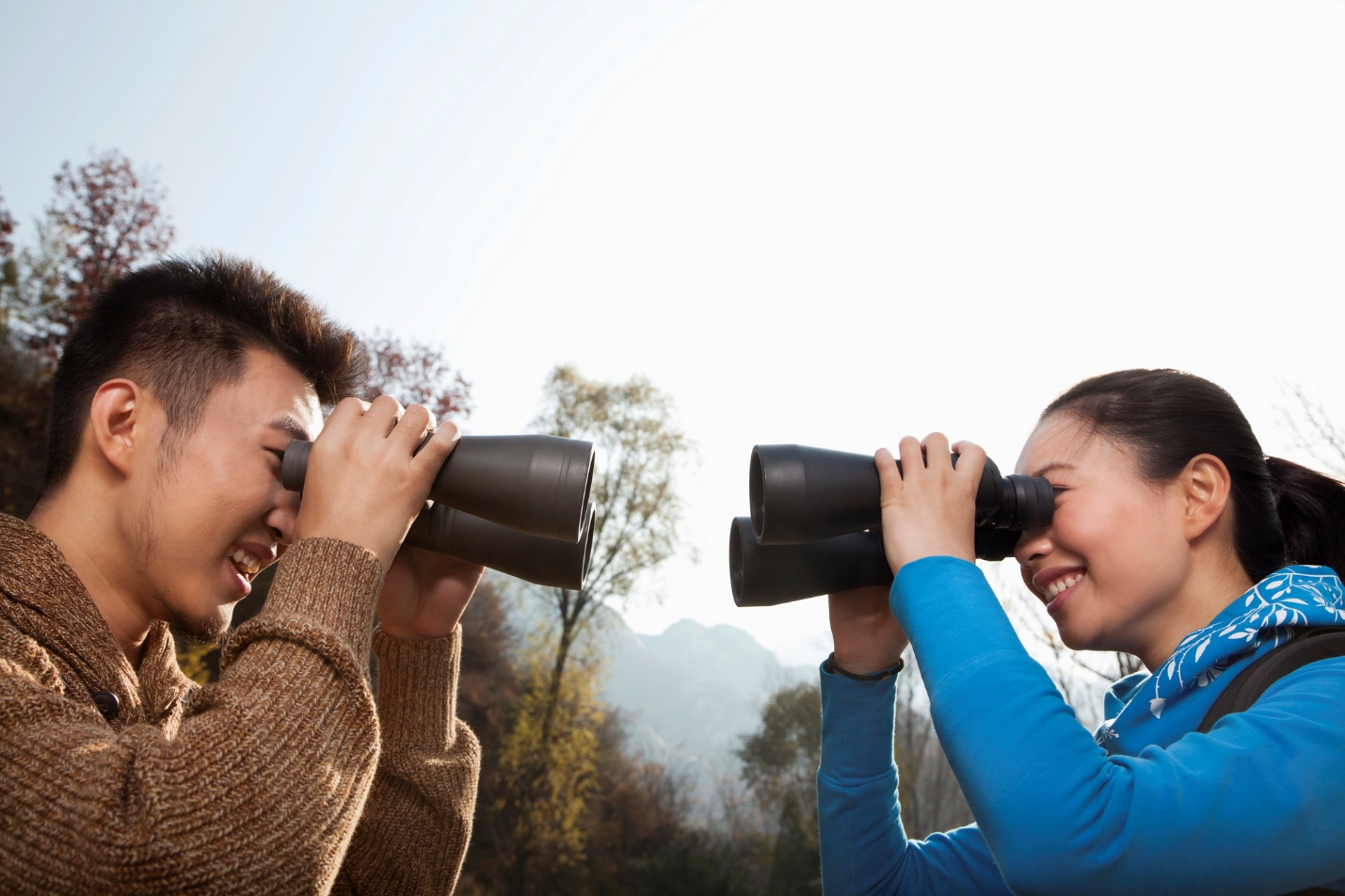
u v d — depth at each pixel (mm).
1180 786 828
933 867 1373
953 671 920
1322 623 969
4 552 1027
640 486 22812
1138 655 1189
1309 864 810
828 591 1290
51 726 876
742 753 30281
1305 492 1241
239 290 1211
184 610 1169
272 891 844
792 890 19953
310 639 950
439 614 1432
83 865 792
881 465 1105
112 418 1134
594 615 21406
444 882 1418
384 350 16875
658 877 20156
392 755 1402
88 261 16625
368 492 1068
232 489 1145
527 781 19781
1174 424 1116
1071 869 811
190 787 826
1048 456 1183
